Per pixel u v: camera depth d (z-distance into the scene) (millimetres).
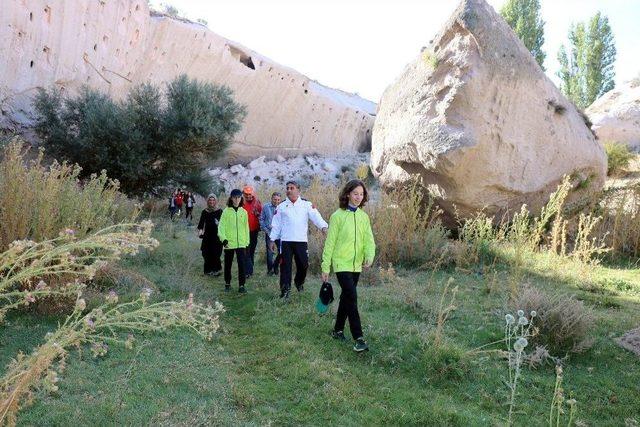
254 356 4867
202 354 4695
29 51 18859
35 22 18906
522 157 10555
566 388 4371
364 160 40594
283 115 37500
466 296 6902
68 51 21203
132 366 4199
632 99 22875
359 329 4898
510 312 5781
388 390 4184
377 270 8430
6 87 17906
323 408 3867
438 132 10055
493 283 6977
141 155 20234
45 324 4918
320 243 9375
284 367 4566
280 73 36125
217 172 34312
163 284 7188
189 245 11359
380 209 10086
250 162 36250
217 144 22328
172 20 28641
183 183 22500
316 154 40656
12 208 5477
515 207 10977
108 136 19500
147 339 4816
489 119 10031
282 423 3648
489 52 10031
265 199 16016
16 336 4504
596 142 12664
